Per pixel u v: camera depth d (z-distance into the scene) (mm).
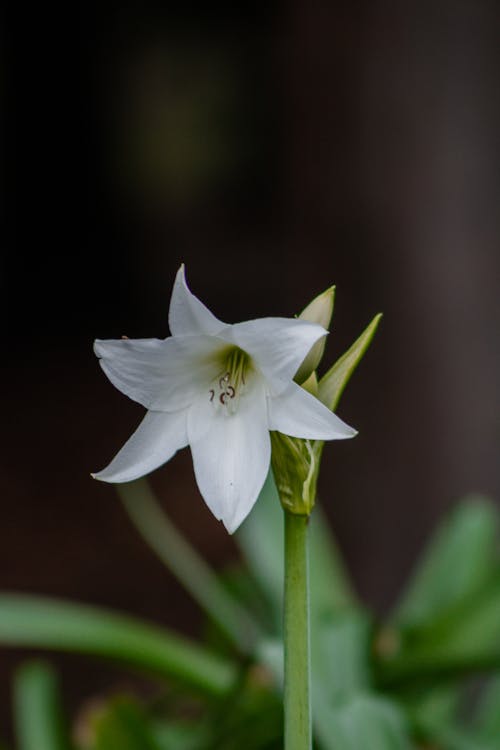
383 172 2410
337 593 1584
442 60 2359
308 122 2457
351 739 1262
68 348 6305
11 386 5699
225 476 1044
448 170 2391
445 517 2508
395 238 2428
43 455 4750
